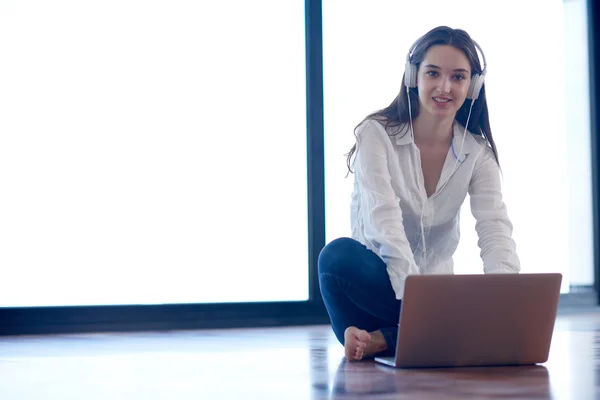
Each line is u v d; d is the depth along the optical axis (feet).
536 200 15.03
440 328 6.15
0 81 10.97
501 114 14.64
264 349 8.29
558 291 6.35
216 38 12.29
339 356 7.45
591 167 15.96
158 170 11.80
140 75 11.75
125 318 11.45
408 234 7.36
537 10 15.15
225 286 12.19
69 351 8.23
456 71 6.78
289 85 12.77
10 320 10.83
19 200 11.02
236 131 12.34
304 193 12.80
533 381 5.56
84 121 11.39
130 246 11.60
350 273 6.72
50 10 11.26
